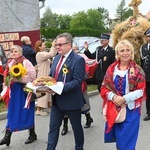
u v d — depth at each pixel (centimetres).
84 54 958
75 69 391
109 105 377
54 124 411
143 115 686
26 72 475
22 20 1254
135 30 707
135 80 369
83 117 677
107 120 375
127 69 373
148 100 645
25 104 461
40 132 578
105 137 389
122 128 371
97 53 708
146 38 667
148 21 731
